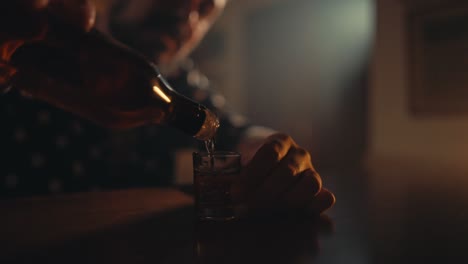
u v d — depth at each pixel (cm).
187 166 153
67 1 40
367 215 51
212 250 38
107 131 97
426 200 61
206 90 115
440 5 161
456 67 158
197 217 48
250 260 36
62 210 52
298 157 49
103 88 52
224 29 408
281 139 49
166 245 39
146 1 84
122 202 57
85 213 51
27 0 37
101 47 49
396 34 179
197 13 89
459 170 99
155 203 56
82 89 52
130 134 101
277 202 49
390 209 55
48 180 89
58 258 36
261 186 48
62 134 91
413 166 111
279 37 371
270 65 379
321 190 50
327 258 36
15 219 48
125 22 88
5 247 39
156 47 89
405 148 178
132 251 38
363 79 340
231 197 48
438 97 164
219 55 414
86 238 41
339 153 344
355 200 61
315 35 351
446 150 162
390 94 183
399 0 177
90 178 94
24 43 46
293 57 364
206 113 48
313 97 355
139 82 51
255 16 388
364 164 118
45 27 42
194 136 50
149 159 105
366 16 342
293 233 43
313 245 40
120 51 50
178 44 91
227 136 105
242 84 399
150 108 52
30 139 88
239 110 401
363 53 341
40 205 55
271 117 382
